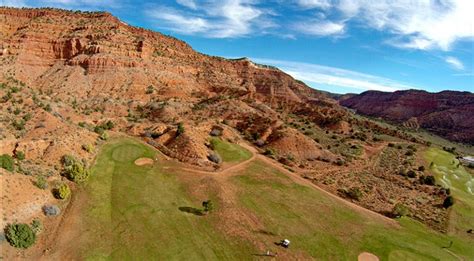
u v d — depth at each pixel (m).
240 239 41.78
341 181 69.44
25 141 50.97
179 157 66.25
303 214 50.75
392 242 46.09
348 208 55.50
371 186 69.06
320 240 44.06
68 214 41.28
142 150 66.75
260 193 56.09
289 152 84.31
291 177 66.44
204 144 73.69
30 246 34.78
